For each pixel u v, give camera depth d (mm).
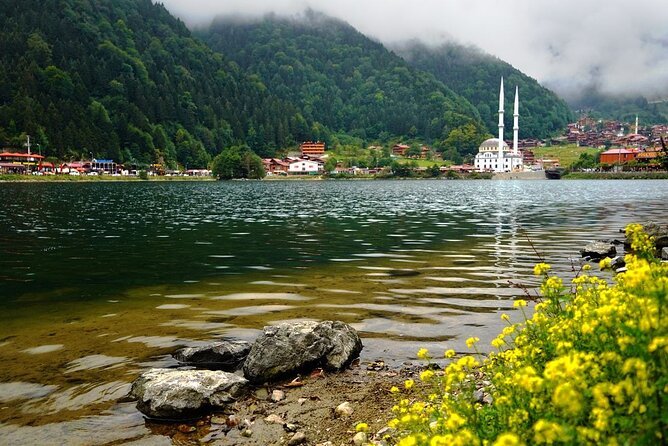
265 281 15656
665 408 2959
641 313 3562
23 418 7188
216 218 38438
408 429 5371
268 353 8961
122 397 7871
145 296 13781
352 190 100062
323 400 8031
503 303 12734
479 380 7875
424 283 15117
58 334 10602
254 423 7301
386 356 9641
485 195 77875
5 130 149875
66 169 145250
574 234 26781
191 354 9305
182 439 6852
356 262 18891
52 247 22922
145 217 38656
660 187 103438
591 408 3328
